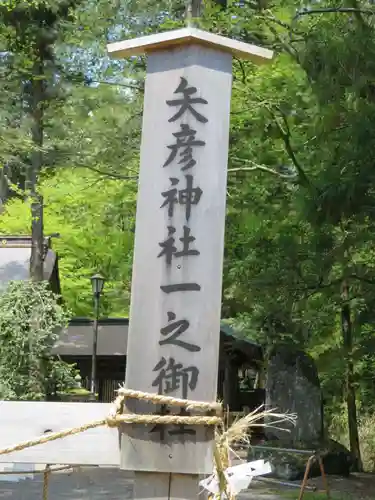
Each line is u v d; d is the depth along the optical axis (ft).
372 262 39.86
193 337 8.89
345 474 43.24
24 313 41.04
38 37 41.14
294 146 39.68
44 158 41.11
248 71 40.27
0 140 38.91
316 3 35.37
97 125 39.99
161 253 9.18
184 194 9.28
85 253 70.08
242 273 39.63
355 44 25.89
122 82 42.73
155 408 8.68
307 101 34.14
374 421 53.78
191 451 8.53
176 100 9.56
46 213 65.10
